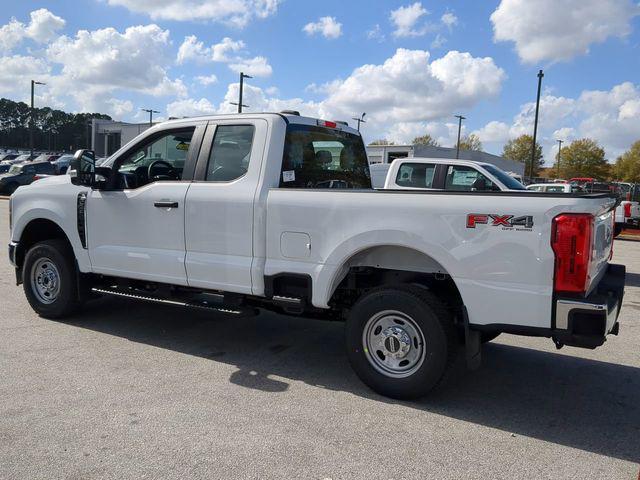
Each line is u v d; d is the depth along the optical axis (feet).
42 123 451.53
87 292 19.58
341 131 19.22
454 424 12.77
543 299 12.07
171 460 10.69
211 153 16.61
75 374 14.98
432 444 11.73
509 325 12.47
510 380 15.84
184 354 17.07
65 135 447.01
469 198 12.77
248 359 16.83
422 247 13.20
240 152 16.14
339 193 14.25
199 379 14.98
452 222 12.89
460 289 12.87
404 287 13.74
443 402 14.06
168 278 16.90
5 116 451.12
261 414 12.89
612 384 15.74
